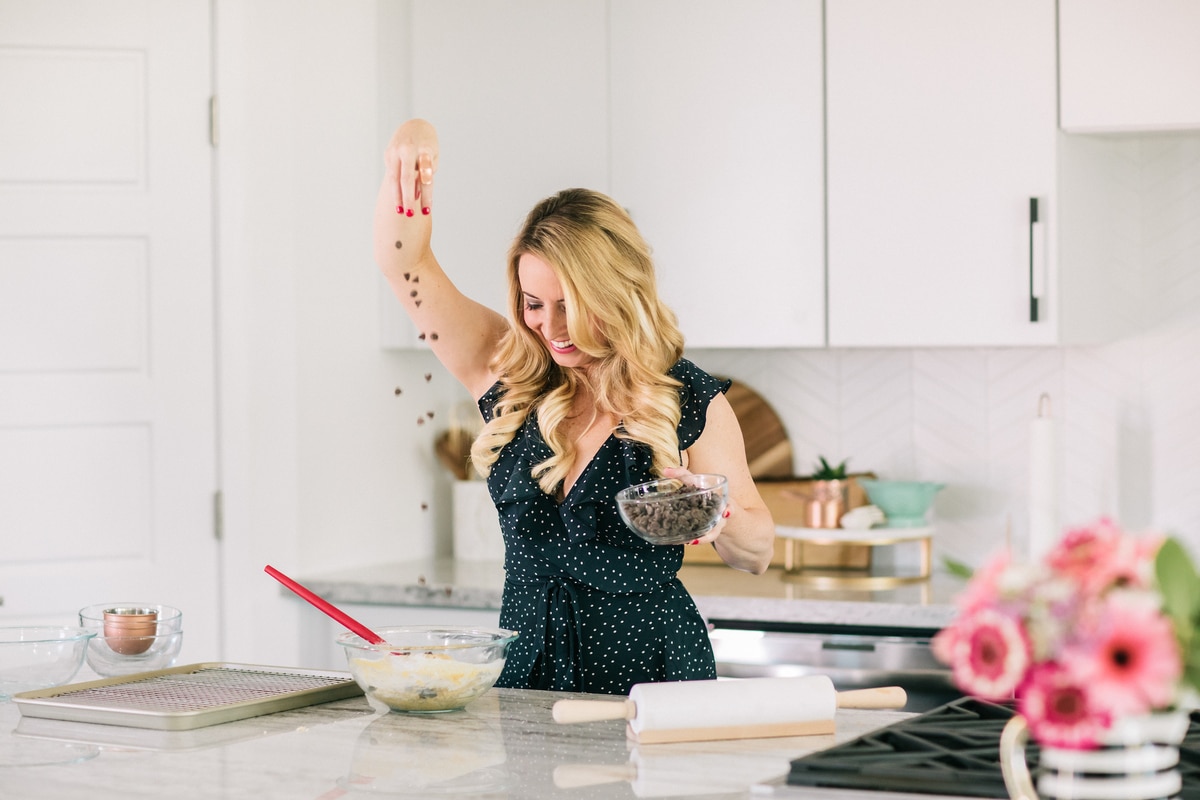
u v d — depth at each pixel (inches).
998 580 42.4
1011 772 48.8
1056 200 119.5
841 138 125.2
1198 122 117.0
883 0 123.6
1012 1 120.3
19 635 78.4
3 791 55.8
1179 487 131.5
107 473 129.1
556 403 86.4
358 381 137.9
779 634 118.6
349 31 135.6
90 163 128.6
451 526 150.9
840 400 143.6
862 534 128.8
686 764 58.4
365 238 138.3
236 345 130.5
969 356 138.6
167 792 55.1
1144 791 45.6
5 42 126.6
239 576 130.6
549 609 85.1
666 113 130.2
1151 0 117.3
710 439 88.2
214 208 130.4
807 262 126.5
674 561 87.0
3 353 127.0
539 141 133.3
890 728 59.9
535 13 133.2
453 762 59.4
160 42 129.2
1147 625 38.9
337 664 130.3
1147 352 132.5
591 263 82.4
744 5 127.6
